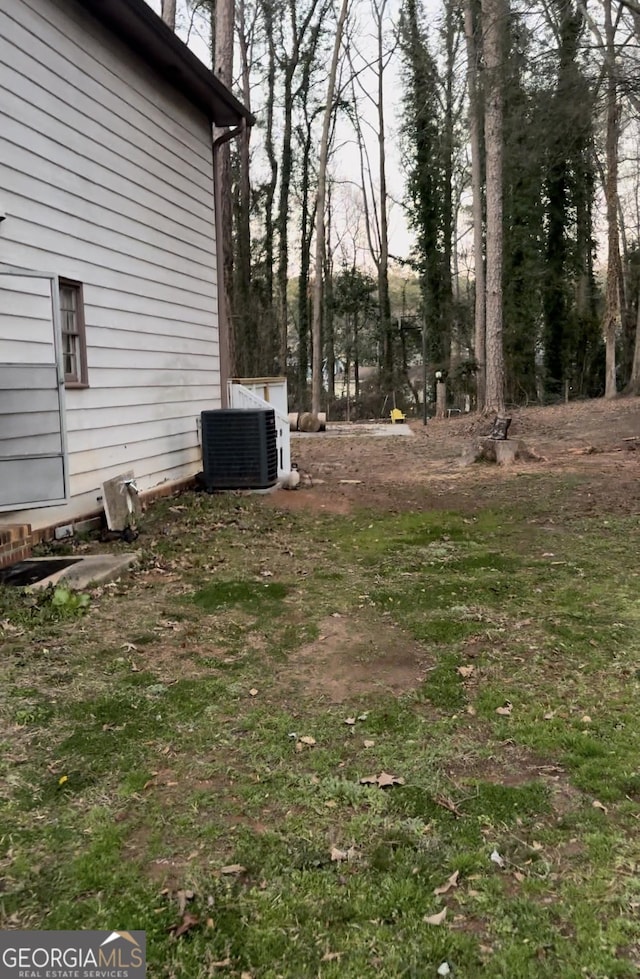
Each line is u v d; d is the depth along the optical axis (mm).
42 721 3127
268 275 32219
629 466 10453
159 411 8281
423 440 15977
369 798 2602
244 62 29562
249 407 10172
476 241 21578
